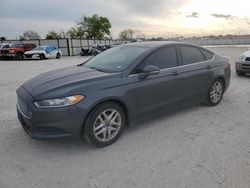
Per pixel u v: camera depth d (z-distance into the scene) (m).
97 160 3.67
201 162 3.57
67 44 41.03
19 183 3.15
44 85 3.95
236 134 4.50
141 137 4.38
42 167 3.50
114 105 4.08
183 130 4.67
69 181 3.19
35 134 3.74
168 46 5.02
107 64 4.72
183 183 3.11
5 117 5.42
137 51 4.78
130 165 3.53
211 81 5.75
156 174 3.30
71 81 3.96
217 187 3.03
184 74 5.09
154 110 4.68
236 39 86.44
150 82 4.49
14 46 29.30
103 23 77.44
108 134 4.07
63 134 3.71
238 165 3.49
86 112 3.76
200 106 6.04
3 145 4.11
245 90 7.81
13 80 10.70
